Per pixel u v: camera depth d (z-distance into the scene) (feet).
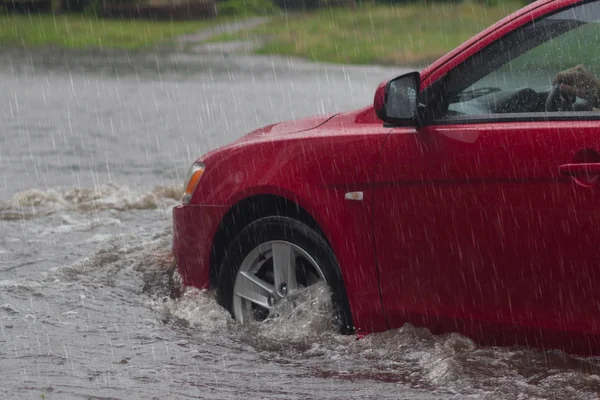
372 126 44.21
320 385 41.27
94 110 173.78
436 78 42.04
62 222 77.05
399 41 460.96
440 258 41.27
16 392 41.11
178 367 43.98
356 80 255.29
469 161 39.91
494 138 39.50
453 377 40.37
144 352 46.11
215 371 43.37
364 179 42.98
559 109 38.96
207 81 251.39
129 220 77.66
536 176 38.29
